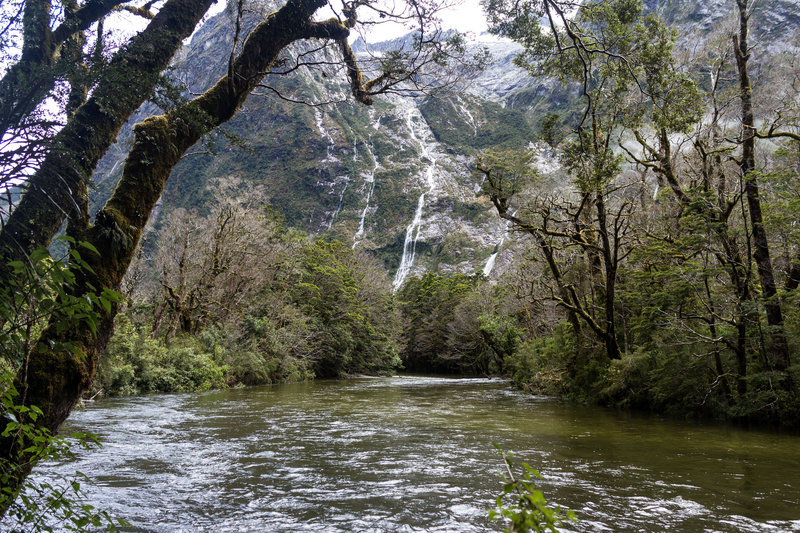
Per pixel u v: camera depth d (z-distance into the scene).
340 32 7.70
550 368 26.52
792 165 15.43
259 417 15.62
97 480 7.66
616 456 9.81
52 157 4.54
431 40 7.93
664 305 17.05
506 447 10.73
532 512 1.96
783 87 16.53
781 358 14.43
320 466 8.82
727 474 8.30
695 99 12.08
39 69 4.52
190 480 7.79
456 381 43.56
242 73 6.88
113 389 21.91
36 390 4.50
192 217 33.50
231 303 36.97
